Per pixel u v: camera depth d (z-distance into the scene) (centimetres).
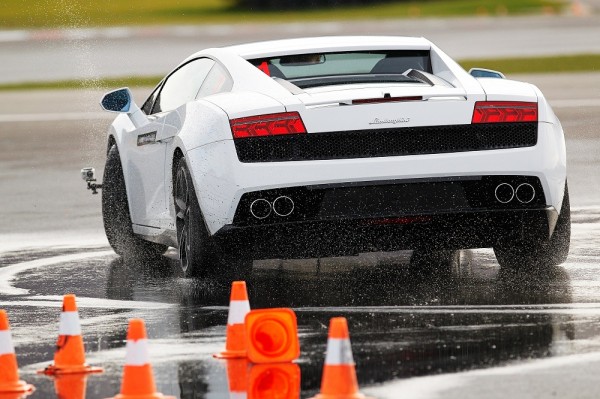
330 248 2091
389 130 2052
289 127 2044
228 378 1520
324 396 1377
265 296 2108
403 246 2105
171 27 14988
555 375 1469
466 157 2061
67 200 3691
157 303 2102
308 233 2055
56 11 18575
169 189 2344
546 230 2141
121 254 2755
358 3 19475
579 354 1573
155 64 9775
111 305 2100
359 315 1898
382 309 1942
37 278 2447
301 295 2108
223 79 2292
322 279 2284
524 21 14488
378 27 13888
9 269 2575
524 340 1666
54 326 1927
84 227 3206
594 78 7350
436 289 2122
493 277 2233
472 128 2081
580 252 2505
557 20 14538
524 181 2089
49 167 4462
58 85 8369
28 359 1688
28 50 11706
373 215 2041
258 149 2055
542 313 1859
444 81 2211
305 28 13938
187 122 2202
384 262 2473
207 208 2088
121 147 2666
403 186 2048
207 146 2095
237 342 1648
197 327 1869
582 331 1714
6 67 10206
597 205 3241
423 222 2061
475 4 19100
